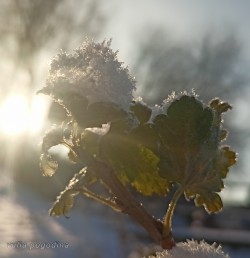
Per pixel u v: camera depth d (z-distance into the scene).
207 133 0.27
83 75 0.26
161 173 0.27
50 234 2.65
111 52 0.26
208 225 4.61
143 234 2.43
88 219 2.80
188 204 4.53
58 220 3.11
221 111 0.29
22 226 2.78
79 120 0.26
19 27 6.70
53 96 0.26
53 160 0.29
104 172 0.27
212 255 0.24
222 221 4.64
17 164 5.69
